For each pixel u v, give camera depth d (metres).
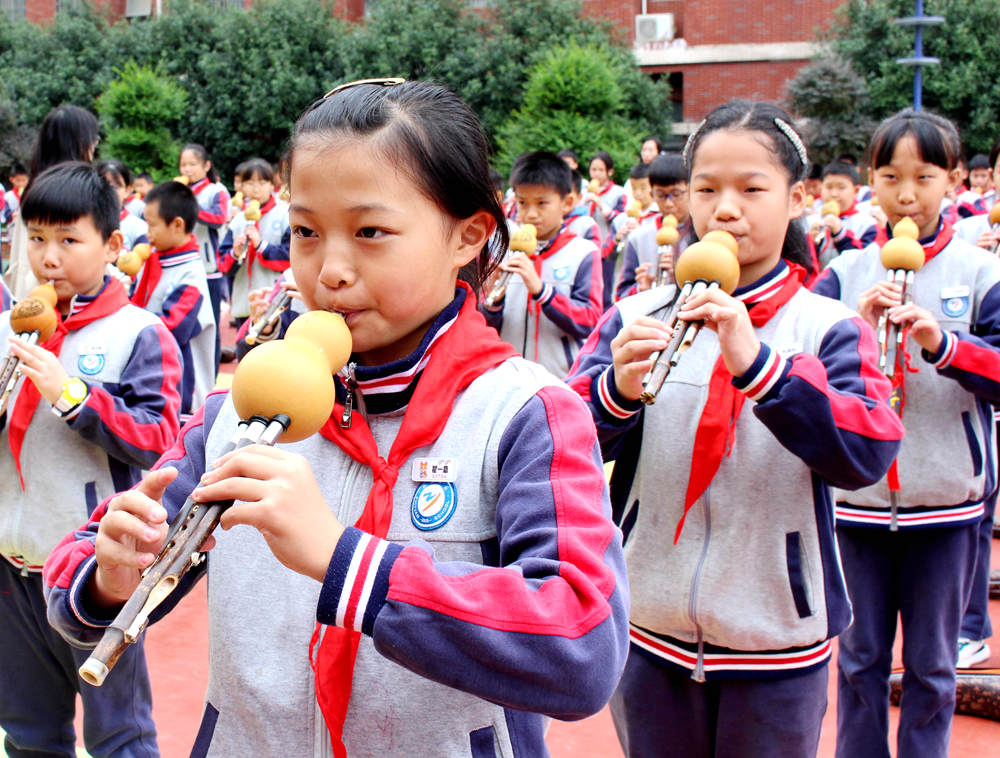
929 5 18.84
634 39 21.97
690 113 21.94
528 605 1.14
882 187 3.42
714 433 2.18
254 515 1.09
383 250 1.28
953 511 3.08
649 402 1.95
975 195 10.26
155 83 19.61
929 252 3.38
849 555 3.12
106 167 9.02
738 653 2.20
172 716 3.54
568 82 17.86
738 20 21.44
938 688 3.02
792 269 2.40
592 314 5.30
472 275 1.58
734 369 2.05
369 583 1.12
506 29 20.09
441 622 1.11
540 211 5.54
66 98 21.86
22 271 5.09
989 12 18.66
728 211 2.25
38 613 2.77
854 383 2.20
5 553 2.78
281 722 1.36
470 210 1.38
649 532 2.29
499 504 1.31
